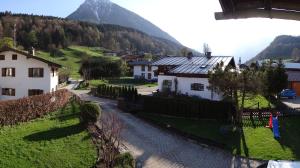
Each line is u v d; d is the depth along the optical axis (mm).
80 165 17719
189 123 30062
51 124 25906
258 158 20656
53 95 33219
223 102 31031
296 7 5168
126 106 34875
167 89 42656
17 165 17344
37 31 159250
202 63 44844
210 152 21812
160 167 18609
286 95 49531
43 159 18312
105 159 16438
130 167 16500
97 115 25359
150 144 22766
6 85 44688
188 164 19344
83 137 22156
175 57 53156
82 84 68750
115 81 76250
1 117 24844
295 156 21094
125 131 25500
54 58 134500
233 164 19594
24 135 22250
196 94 39719
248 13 5566
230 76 27953
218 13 5750
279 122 30484
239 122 28797
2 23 151000
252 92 28344
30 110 28250
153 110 34219
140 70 80438
